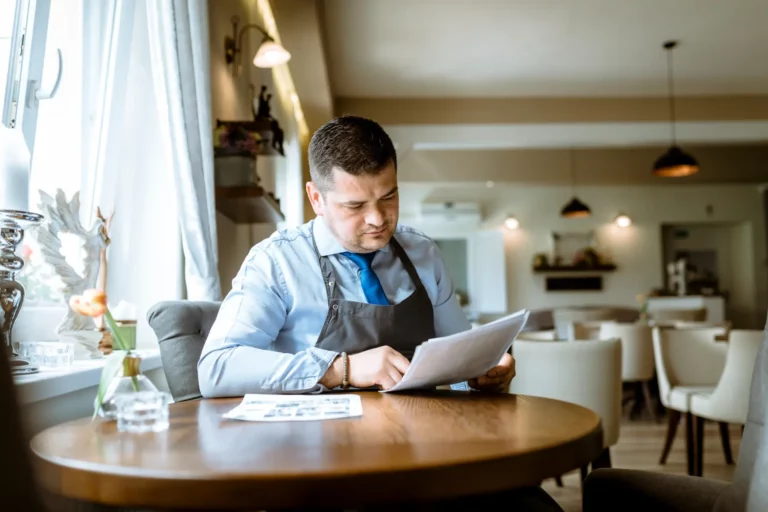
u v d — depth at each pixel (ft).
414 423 3.56
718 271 43.34
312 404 4.10
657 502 4.13
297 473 2.53
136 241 8.05
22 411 1.66
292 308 5.41
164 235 8.09
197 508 2.52
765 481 3.36
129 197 8.05
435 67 22.25
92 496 2.64
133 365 3.88
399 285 5.82
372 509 3.47
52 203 5.76
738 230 42.80
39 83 6.27
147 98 8.17
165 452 2.94
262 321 5.19
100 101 7.30
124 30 7.50
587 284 41.24
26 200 5.38
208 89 8.29
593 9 17.74
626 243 41.42
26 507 1.62
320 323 5.44
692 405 12.23
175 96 7.17
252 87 14.28
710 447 15.05
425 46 20.26
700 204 41.39
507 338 4.49
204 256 7.41
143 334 7.98
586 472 10.42
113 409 3.77
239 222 12.56
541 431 3.32
